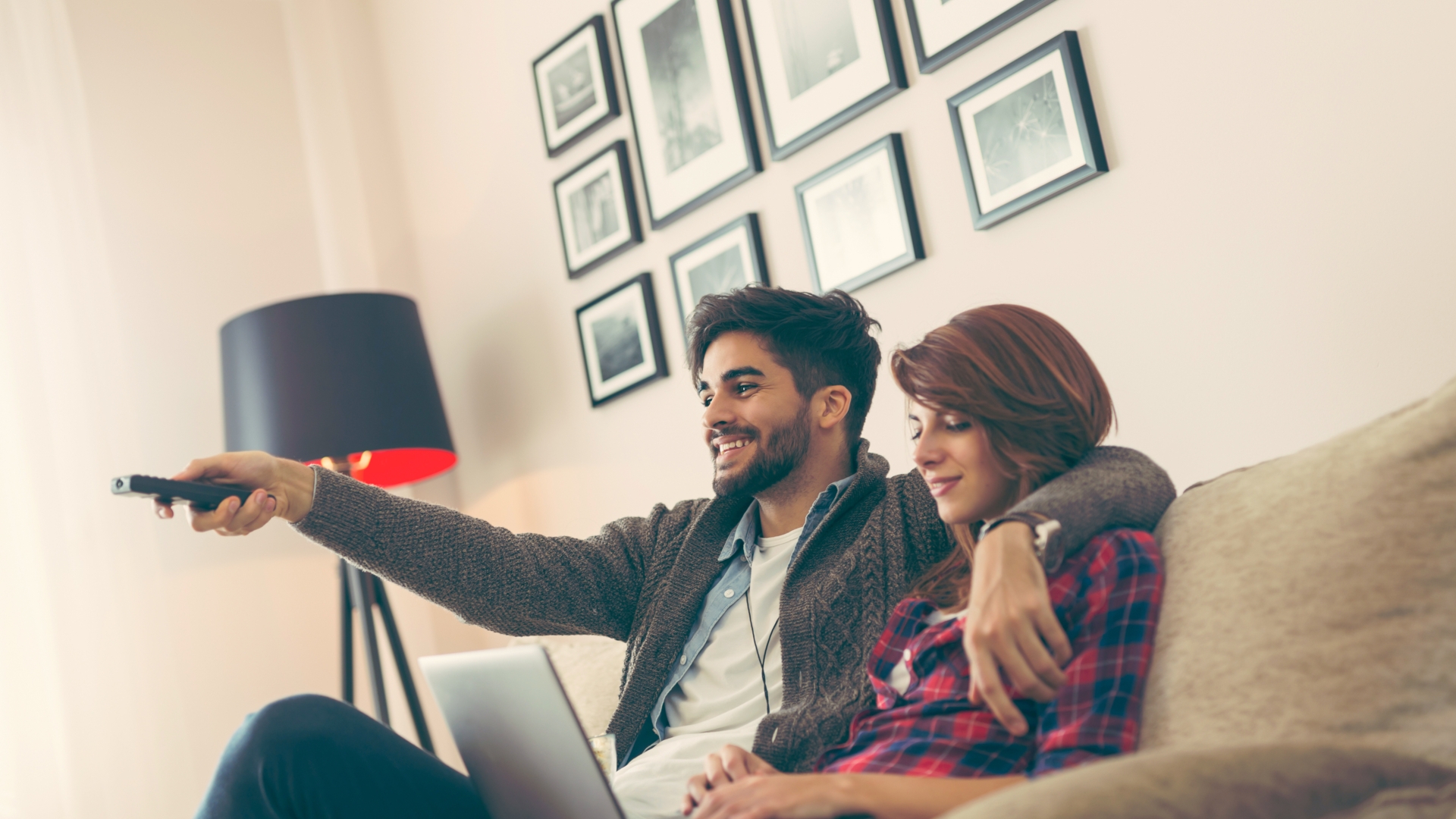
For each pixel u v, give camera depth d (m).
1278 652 0.79
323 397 2.38
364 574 2.50
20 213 2.64
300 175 3.15
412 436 2.45
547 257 2.67
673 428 2.33
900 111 1.94
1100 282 1.67
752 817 0.82
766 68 2.14
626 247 2.42
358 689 2.87
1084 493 0.93
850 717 1.12
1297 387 1.47
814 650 1.21
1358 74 1.42
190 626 2.71
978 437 1.03
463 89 2.92
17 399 2.54
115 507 2.58
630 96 2.43
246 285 3.00
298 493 1.31
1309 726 0.75
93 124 2.89
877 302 1.97
